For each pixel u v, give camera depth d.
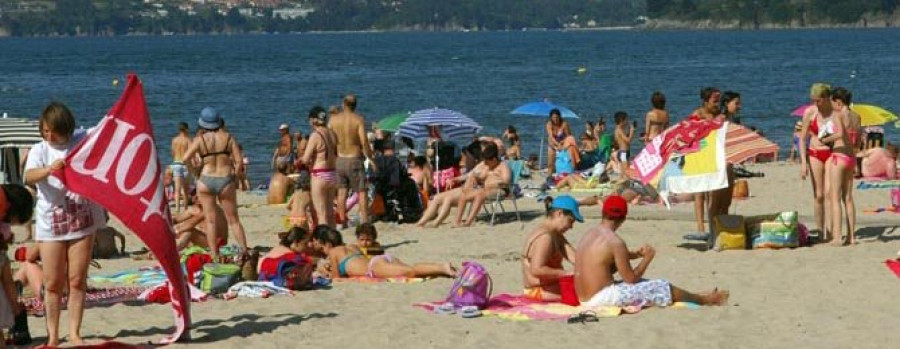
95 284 15.03
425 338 11.60
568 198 13.19
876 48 153.75
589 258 12.67
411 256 17.66
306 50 191.62
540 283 13.12
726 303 12.88
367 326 12.15
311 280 14.46
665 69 107.50
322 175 18.91
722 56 137.75
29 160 10.55
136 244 19.67
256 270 14.55
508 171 20.77
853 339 11.32
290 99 71.81
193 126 53.25
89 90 84.31
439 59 142.00
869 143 28.56
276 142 45.50
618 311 12.34
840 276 14.41
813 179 17.23
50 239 10.67
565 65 119.69
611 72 103.25
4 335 11.23
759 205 22.77
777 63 115.88
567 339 11.42
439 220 20.78
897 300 12.99
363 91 79.75
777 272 14.88
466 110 61.41
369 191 21.58
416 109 63.81
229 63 134.62
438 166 24.62
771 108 58.19
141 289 14.31
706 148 16.66
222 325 12.20
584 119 54.91
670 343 11.23
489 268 16.08
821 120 16.95
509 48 189.88
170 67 124.12
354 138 20.06
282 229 21.41
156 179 10.89
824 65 108.12
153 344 11.30
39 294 12.91
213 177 16.75
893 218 19.83
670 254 16.88
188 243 17.45
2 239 10.23
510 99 69.94
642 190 22.47
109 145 10.62
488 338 11.55
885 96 65.81
